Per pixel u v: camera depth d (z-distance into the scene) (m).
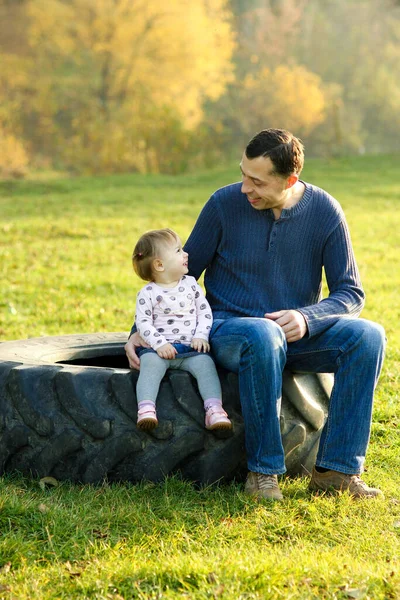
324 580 2.83
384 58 64.69
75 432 3.71
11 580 2.87
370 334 3.73
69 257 12.22
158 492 3.66
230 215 4.05
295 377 3.92
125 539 3.22
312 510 3.53
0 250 12.72
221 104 48.72
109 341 4.76
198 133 30.77
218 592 2.72
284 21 58.88
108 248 13.10
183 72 40.84
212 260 4.21
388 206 18.88
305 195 3.99
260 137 3.77
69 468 3.77
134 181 25.08
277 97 47.50
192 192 21.77
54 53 41.59
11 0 43.84
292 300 4.03
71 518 3.33
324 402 4.07
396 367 6.19
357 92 62.06
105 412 3.69
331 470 3.73
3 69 41.19
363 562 3.03
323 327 3.80
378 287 10.12
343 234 4.03
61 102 42.44
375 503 3.65
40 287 10.02
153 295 3.86
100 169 31.83
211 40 41.34
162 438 3.69
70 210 18.02
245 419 3.66
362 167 29.05
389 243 13.97
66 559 3.06
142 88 40.62
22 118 43.53
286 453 3.89
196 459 3.75
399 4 62.56
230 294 4.08
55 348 4.54
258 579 2.81
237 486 3.79
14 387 3.82
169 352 3.70
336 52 62.75
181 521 3.37
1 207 18.64
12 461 3.88
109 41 40.19
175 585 2.82
